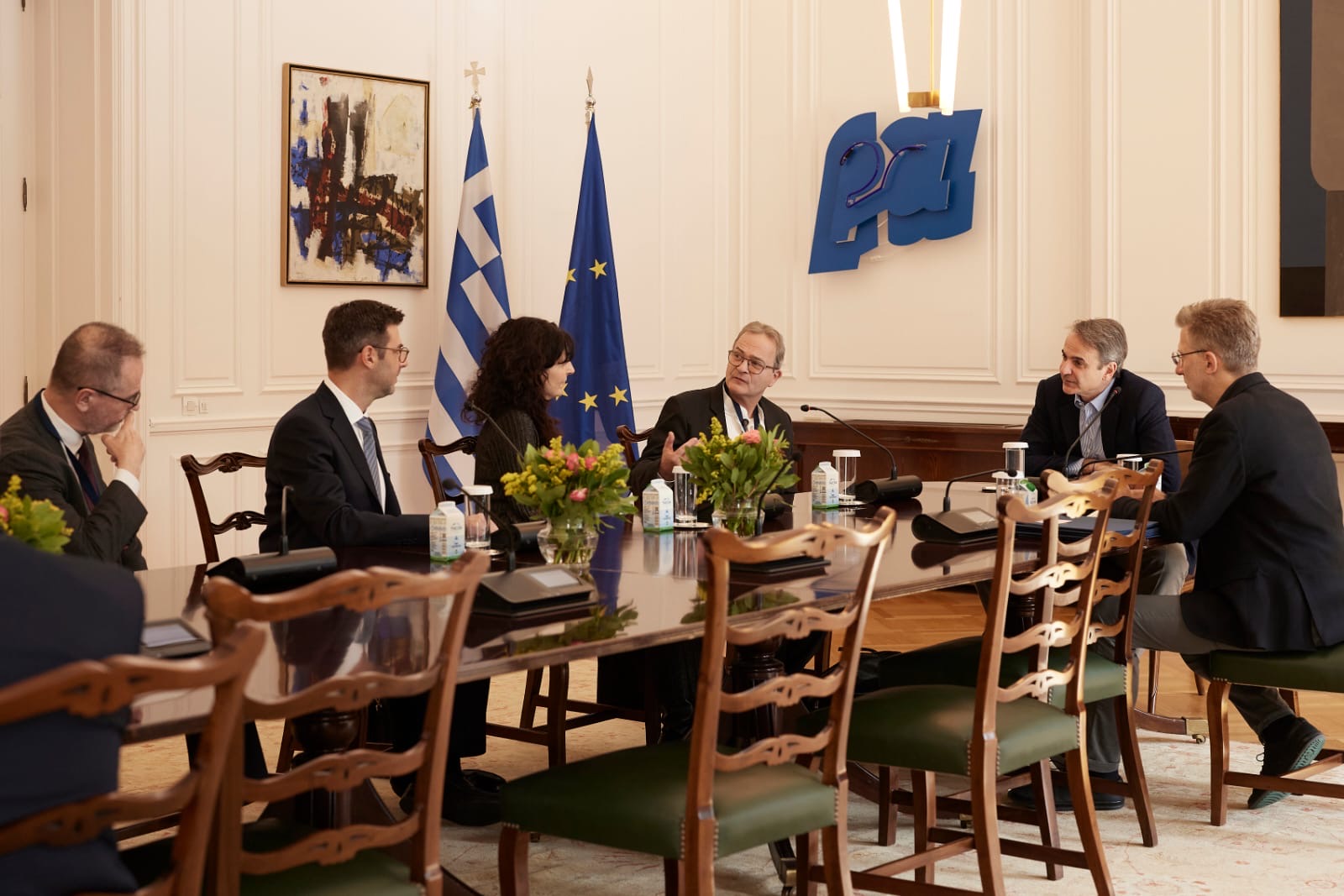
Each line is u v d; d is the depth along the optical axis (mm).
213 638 1657
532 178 6484
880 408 7176
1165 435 4621
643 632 2299
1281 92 5941
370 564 3000
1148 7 6250
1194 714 4664
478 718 3508
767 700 2277
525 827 2408
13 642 1400
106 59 5086
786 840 3070
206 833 1596
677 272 7246
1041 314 6691
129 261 5129
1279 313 5992
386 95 5891
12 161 5188
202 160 5332
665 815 2266
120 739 1521
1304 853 3354
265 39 5504
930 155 6879
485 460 3969
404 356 3670
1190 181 6184
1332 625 3369
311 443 3416
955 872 3273
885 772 3367
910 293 7051
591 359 6387
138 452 3225
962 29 6820
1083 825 2992
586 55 6719
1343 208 5832
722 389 4477
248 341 5516
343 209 5770
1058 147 6590
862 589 2418
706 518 3766
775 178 7383
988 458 6555
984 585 4125
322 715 2312
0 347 5184
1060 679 2932
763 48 7375
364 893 1949
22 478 3020
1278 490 3428
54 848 1459
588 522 2984
